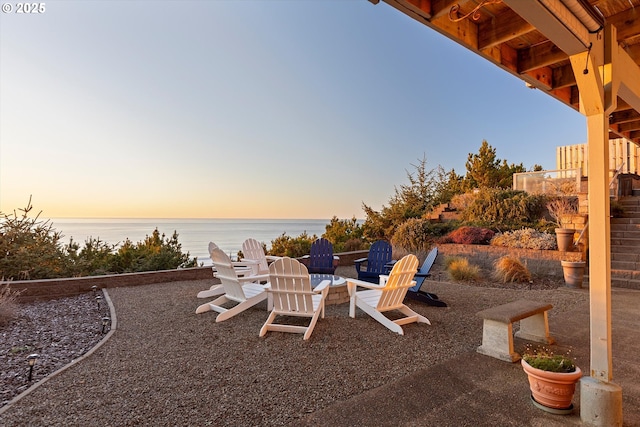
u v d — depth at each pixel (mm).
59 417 2199
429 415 2213
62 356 3379
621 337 3854
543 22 1875
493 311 3270
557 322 4395
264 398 2463
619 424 2049
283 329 3936
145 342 3619
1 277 6094
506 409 2287
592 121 2195
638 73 2771
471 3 2449
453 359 3166
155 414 2246
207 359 3180
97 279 6309
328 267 6734
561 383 2193
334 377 2818
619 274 6879
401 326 4223
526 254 8109
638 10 2438
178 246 8820
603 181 2158
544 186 10062
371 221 12281
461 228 9547
